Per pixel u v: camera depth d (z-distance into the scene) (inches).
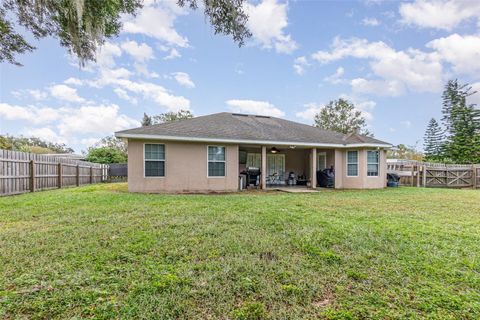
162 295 94.6
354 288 102.7
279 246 142.9
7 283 102.0
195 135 425.4
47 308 87.0
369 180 532.1
